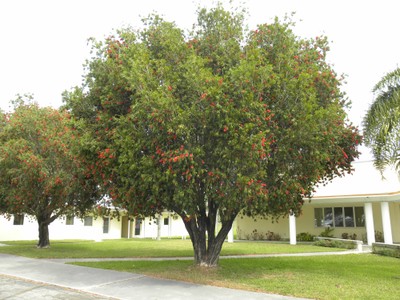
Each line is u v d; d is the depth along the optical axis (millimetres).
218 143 9188
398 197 20281
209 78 9273
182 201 9391
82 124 11352
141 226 40594
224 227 12375
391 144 11484
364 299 8148
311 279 10547
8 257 16297
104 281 10359
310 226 26359
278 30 10844
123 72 9648
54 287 9664
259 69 9336
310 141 9562
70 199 19281
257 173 9141
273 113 9602
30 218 27719
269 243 24531
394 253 16641
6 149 16688
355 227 24641
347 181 23906
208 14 11875
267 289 9188
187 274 11141
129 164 9422
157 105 8914
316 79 10688
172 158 8719
